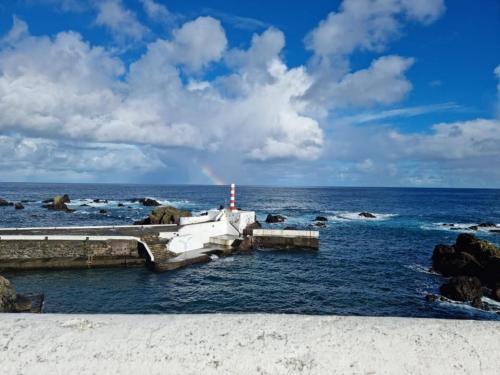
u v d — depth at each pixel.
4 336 1.85
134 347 1.80
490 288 25.61
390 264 33.44
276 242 40.00
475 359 1.81
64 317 2.07
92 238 30.06
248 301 22.77
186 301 22.56
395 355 1.80
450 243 45.47
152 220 48.50
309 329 1.95
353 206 108.19
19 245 28.89
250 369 1.71
